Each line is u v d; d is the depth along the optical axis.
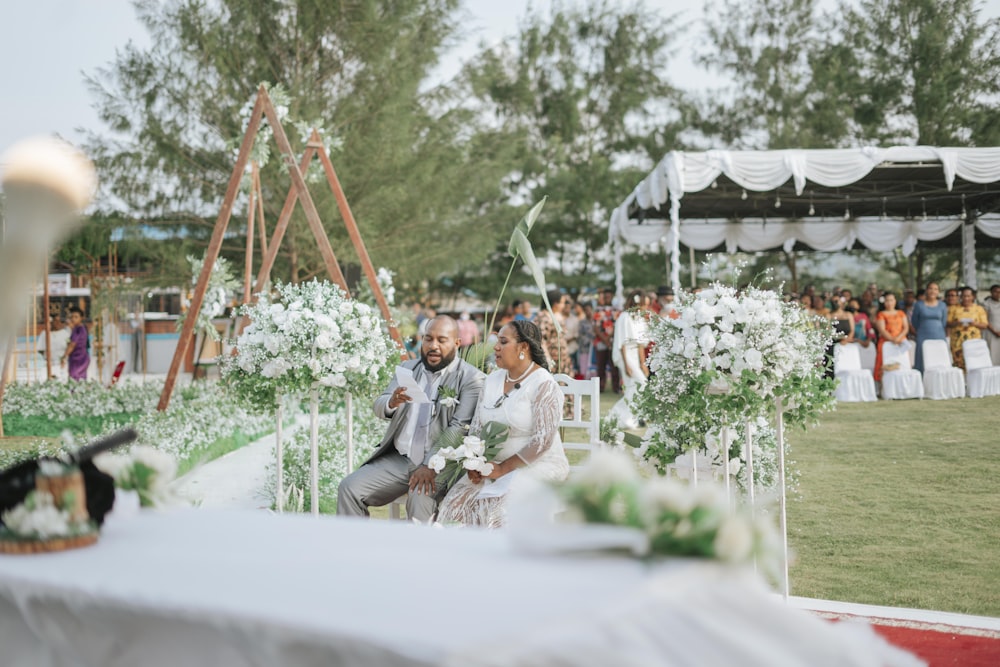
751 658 1.72
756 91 29.22
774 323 4.41
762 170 13.07
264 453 10.17
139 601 1.78
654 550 1.87
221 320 20.92
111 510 2.32
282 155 9.63
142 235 17.67
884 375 14.70
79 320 15.98
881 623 4.16
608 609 1.64
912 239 19.80
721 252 21.86
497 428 4.88
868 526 6.25
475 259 20.61
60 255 17.50
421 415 5.33
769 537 1.89
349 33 18.17
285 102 9.85
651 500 1.91
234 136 17.67
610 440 6.96
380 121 18.33
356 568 1.89
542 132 31.09
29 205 1.61
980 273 26.09
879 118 26.98
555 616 1.58
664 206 17.42
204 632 1.73
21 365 21.48
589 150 30.84
